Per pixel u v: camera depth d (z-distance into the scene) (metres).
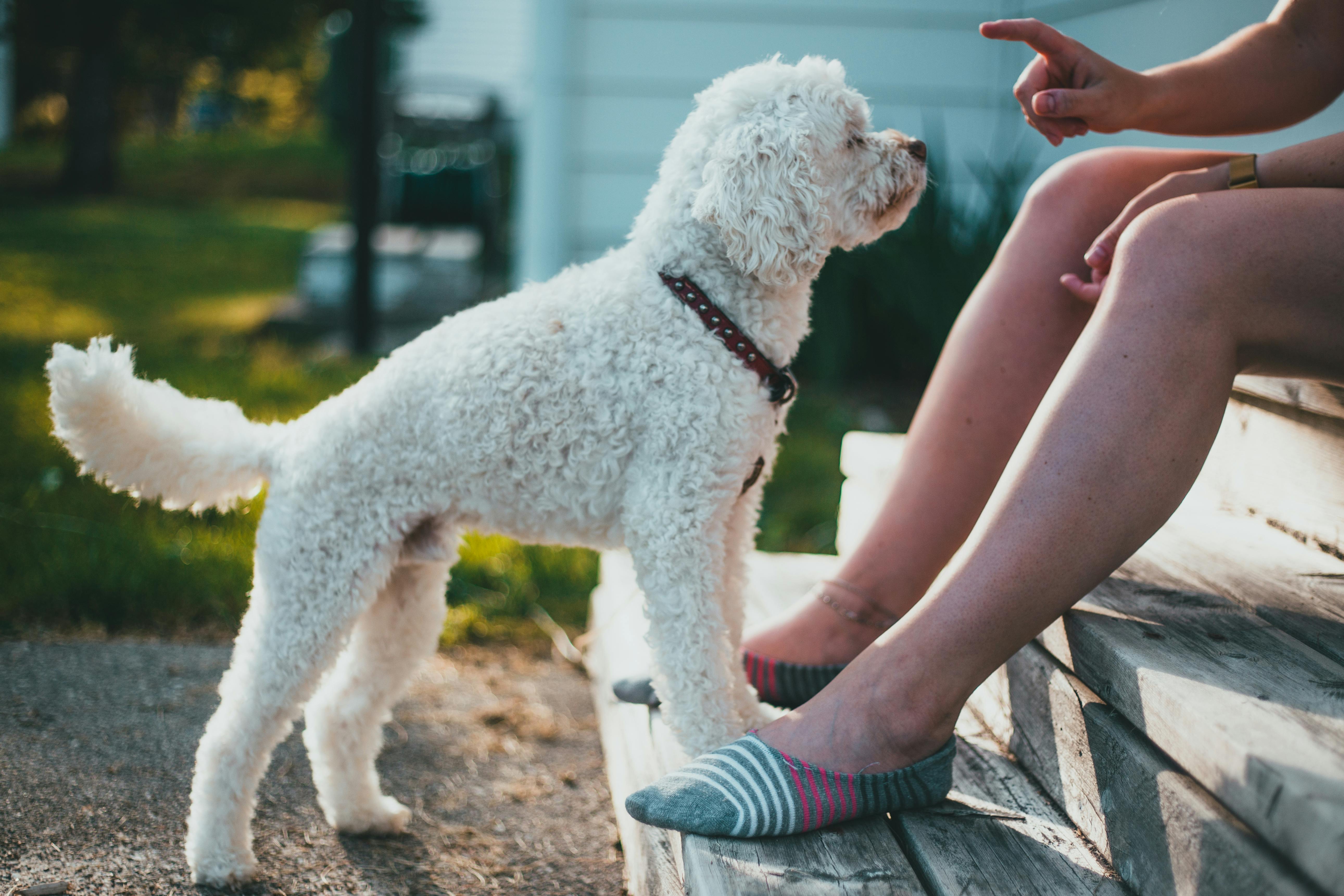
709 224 1.67
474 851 1.96
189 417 1.80
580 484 1.70
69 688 2.44
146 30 16.91
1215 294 1.31
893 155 1.79
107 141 17.33
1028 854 1.37
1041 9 4.67
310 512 1.72
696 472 1.63
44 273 9.19
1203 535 1.93
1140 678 1.31
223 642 2.77
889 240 5.08
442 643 2.92
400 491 1.73
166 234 12.59
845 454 2.79
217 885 1.76
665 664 1.63
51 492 3.48
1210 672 1.31
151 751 2.18
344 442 1.72
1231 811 1.14
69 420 1.71
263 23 16.58
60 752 2.15
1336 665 1.34
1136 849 1.28
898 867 1.32
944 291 4.93
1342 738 1.12
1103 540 1.32
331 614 1.73
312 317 7.28
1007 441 1.84
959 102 5.44
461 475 1.71
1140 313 1.32
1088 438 1.31
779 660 1.91
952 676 1.39
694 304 1.67
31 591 2.86
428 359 1.73
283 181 20.44
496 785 2.21
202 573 3.01
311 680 1.75
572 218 5.51
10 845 1.83
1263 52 1.76
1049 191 1.87
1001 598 1.35
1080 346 1.36
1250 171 1.52
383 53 6.34
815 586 1.98
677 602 1.62
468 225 10.42
